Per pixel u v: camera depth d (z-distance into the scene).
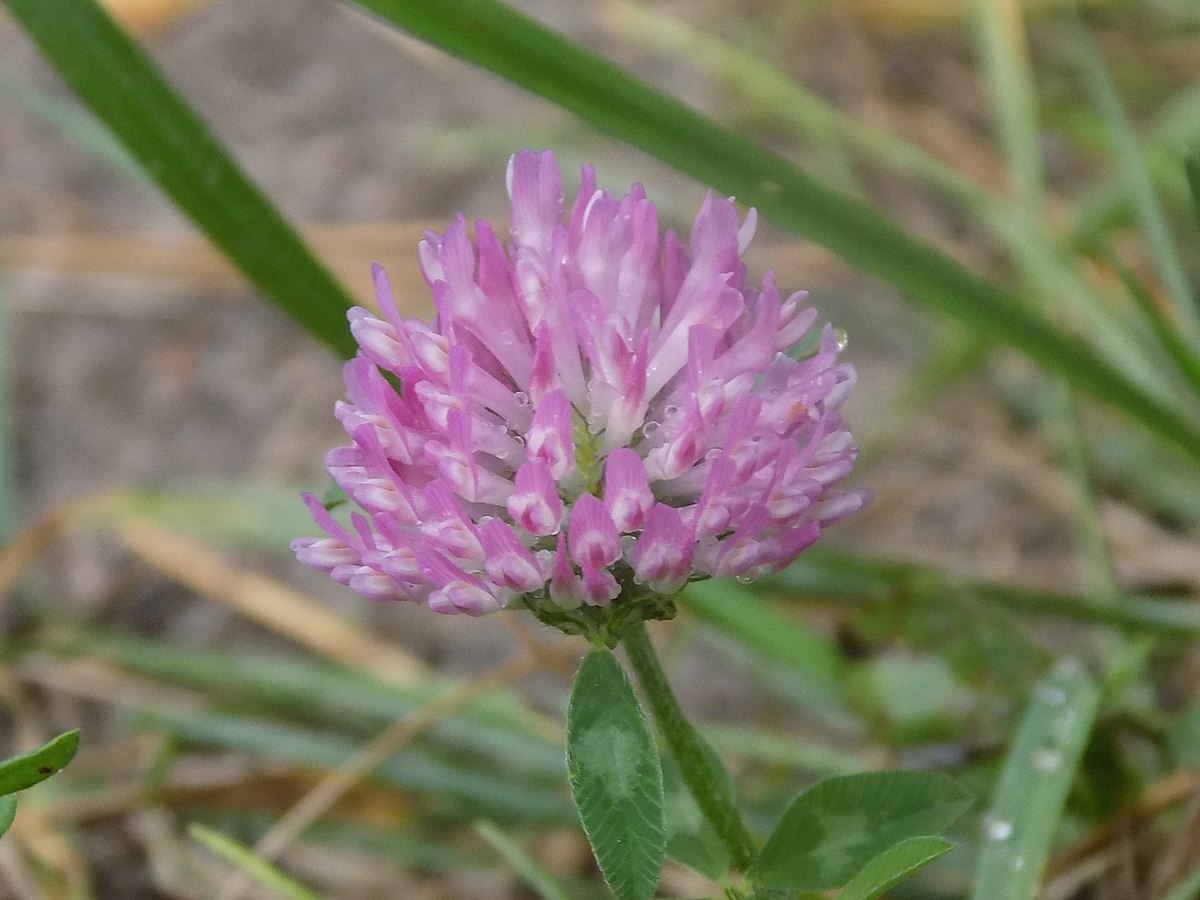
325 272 0.20
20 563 0.24
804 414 0.16
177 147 0.19
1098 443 0.26
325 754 0.22
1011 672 0.21
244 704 0.24
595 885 0.22
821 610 0.23
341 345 0.20
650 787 0.16
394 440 0.16
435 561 0.16
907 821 0.17
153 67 0.19
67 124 0.25
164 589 0.26
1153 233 0.22
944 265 0.20
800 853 0.17
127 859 0.23
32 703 0.24
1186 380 0.21
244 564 0.27
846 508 0.17
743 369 0.17
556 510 0.16
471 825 0.23
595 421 0.17
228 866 0.22
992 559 0.26
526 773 0.23
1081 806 0.21
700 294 0.17
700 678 0.24
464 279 0.17
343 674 0.23
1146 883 0.20
